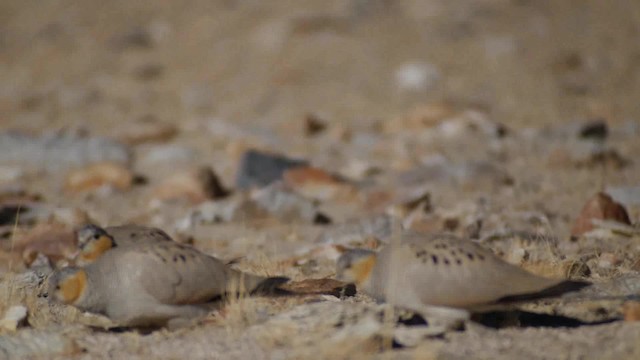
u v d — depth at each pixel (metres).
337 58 42.75
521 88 39.19
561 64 41.22
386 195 23.42
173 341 11.50
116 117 38.59
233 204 22.11
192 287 11.29
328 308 11.68
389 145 30.83
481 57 42.06
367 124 35.34
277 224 21.52
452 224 19.53
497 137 31.44
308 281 13.73
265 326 11.47
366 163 27.95
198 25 47.81
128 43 47.12
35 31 49.44
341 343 10.62
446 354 10.63
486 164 25.69
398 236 11.62
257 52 44.38
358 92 39.69
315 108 38.41
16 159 30.78
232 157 30.81
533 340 11.09
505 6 46.16
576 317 12.20
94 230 12.70
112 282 11.23
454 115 33.75
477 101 37.81
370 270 11.30
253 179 26.48
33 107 40.78
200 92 41.25
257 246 18.86
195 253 11.48
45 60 46.44
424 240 11.28
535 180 25.08
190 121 36.66
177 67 44.53
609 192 22.20
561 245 16.89
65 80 44.03
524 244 16.33
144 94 41.66
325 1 47.72
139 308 11.20
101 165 27.58
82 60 46.09
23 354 11.48
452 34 43.88
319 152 31.09
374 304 12.27
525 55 42.16
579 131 30.41
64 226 18.98
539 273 14.07
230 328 11.64
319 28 45.16
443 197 23.48
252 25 46.81
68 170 29.97
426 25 44.91
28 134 32.97
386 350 10.74
